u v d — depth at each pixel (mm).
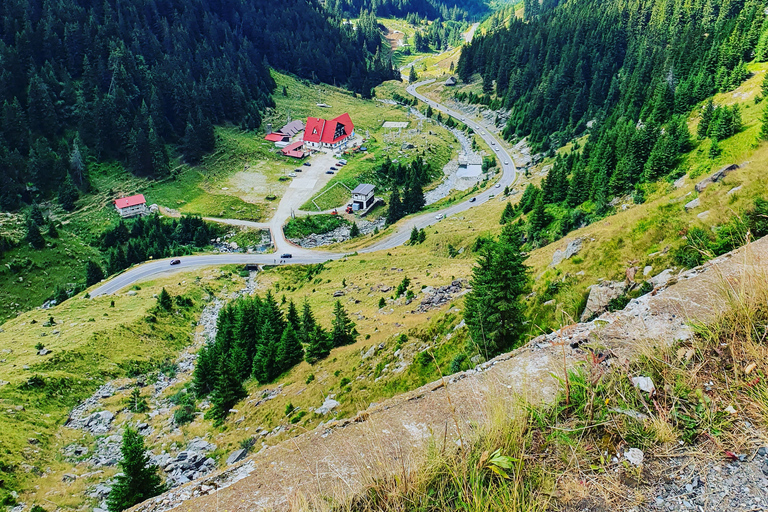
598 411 4203
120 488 22969
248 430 33875
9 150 93250
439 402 4969
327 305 54688
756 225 10906
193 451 33625
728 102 65125
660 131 62125
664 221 23219
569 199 59281
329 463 4367
